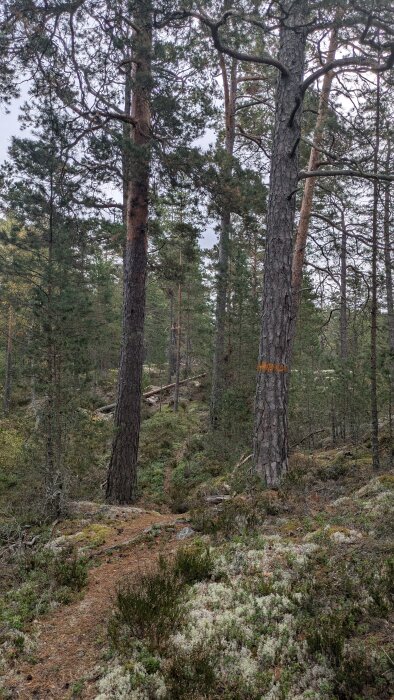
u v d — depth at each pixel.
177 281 14.50
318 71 7.55
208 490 9.68
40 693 3.49
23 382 10.60
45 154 10.17
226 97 16.27
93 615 4.59
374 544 4.78
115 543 6.77
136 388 11.14
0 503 9.78
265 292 8.50
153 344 36.72
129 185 11.12
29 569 5.94
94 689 3.42
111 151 9.89
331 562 4.57
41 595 5.12
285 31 8.47
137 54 8.76
